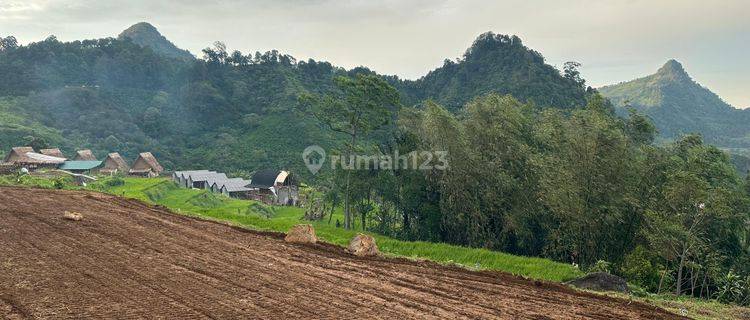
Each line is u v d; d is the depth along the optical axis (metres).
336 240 28.59
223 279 15.18
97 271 15.13
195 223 25.33
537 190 38.12
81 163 82.81
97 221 23.28
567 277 24.77
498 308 14.26
